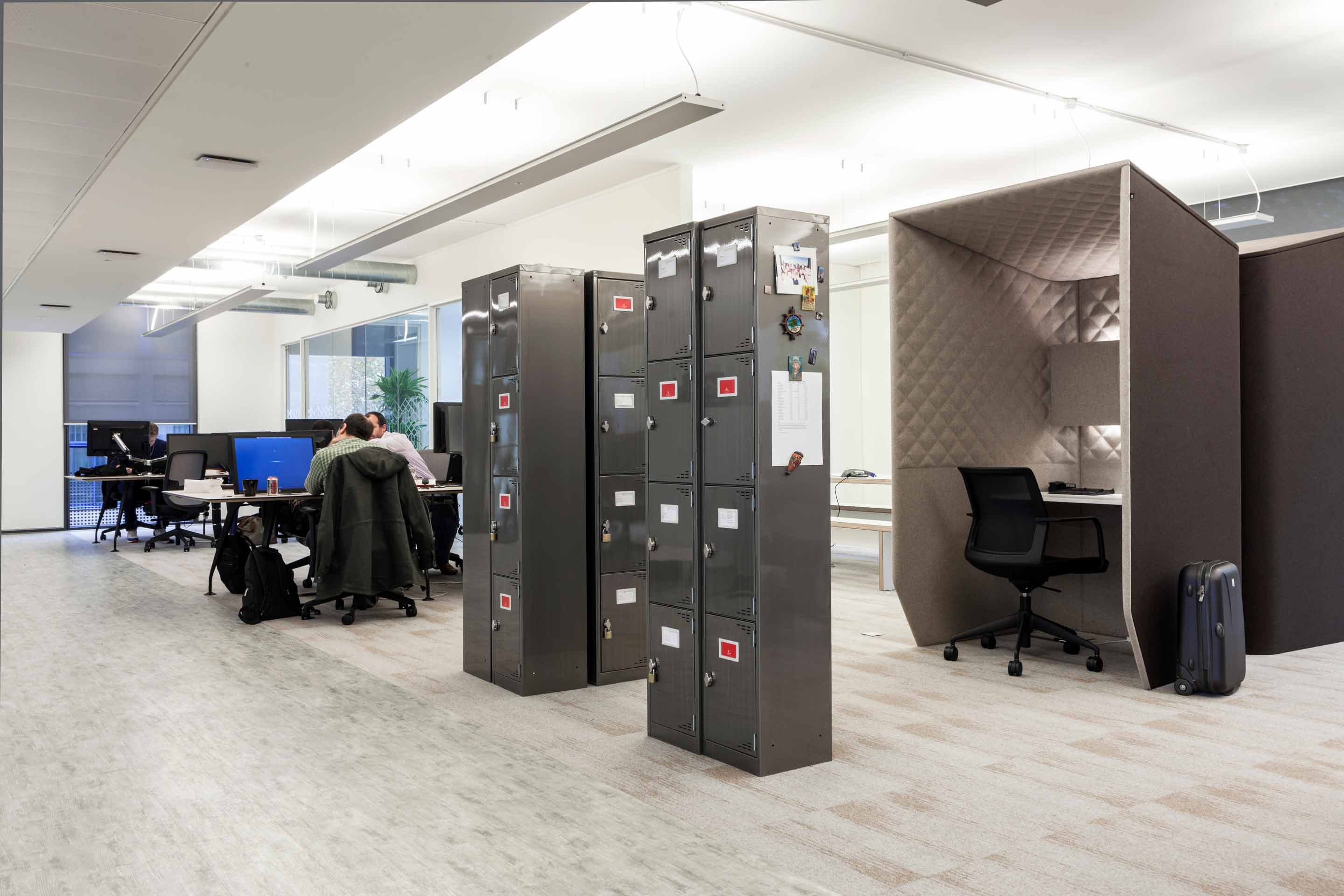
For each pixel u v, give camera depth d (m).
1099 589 5.62
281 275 12.05
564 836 2.71
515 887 2.39
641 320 4.71
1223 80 6.07
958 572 5.48
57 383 13.32
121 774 3.24
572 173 8.06
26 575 8.40
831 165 7.95
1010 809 2.91
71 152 5.28
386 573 6.23
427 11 3.52
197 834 2.73
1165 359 4.47
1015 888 2.38
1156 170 8.10
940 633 5.36
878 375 11.75
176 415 14.38
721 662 3.39
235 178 5.80
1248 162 7.89
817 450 3.40
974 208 4.87
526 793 3.07
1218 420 4.82
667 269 3.65
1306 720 3.87
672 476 3.61
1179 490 4.55
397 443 7.46
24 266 8.53
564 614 4.48
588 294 4.65
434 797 3.03
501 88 6.09
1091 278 5.98
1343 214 8.30
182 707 4.12
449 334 11.23
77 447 13.48
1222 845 2.63
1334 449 5.43
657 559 3.68
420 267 11.77
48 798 3.02
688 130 6.97
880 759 3.41
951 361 5.41
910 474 5.22
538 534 4.40
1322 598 5.39
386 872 2.48
